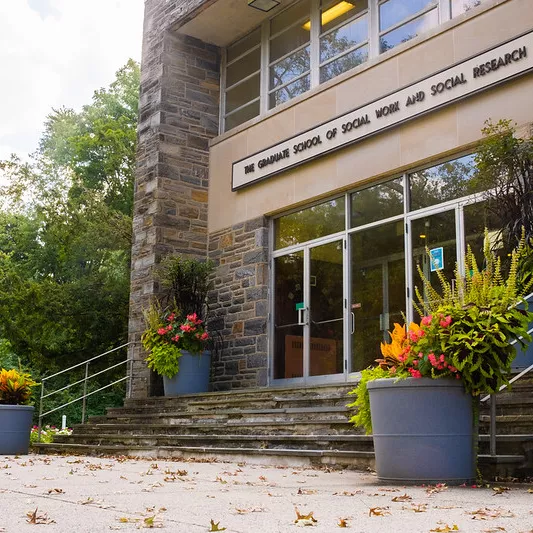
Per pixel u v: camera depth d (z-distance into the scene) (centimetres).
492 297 535
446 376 513
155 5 1462
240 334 1277
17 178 3178
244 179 1312
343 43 1223
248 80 1414
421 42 1042
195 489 480
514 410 597
